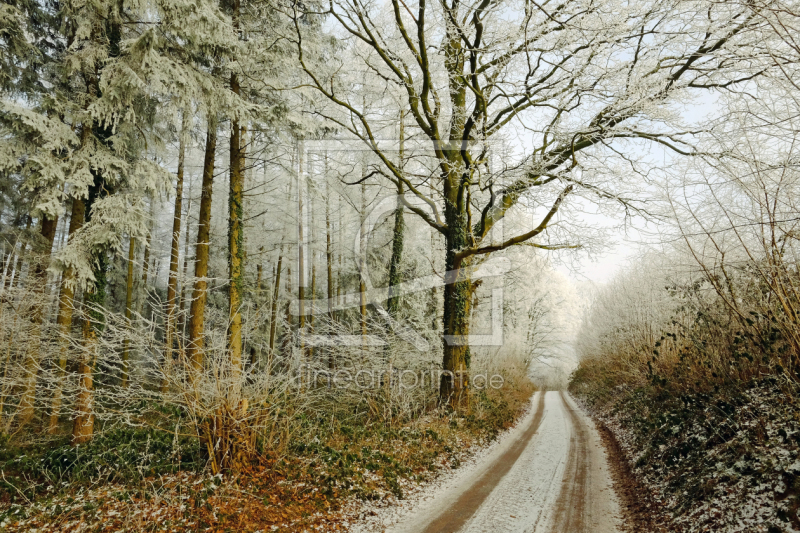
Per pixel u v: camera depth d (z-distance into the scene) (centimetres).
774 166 563
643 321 1360
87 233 936
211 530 512
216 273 1656
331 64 1266
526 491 711
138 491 598
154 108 1093
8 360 1003
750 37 831
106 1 945
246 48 991
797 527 375
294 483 650
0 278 1019
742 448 541
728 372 747
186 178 1748
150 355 664
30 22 1079
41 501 605
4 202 1300
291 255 1733
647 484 691
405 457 834
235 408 658
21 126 952
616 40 967
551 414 1759
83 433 903
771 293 657
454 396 1203
